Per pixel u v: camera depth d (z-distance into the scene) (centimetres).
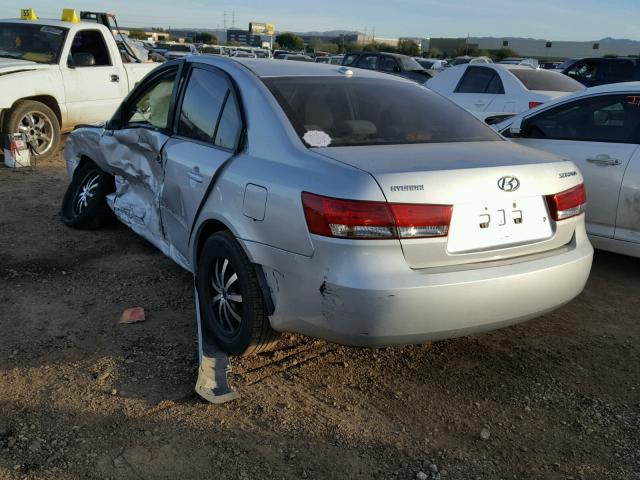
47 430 277
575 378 343
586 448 284
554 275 304
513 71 984
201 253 353
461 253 283
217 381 317
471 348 370
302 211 278
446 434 290
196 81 401
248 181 312
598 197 495
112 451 266
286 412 298
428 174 276
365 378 333
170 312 398
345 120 337
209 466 260
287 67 382
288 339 368
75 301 411
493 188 289
